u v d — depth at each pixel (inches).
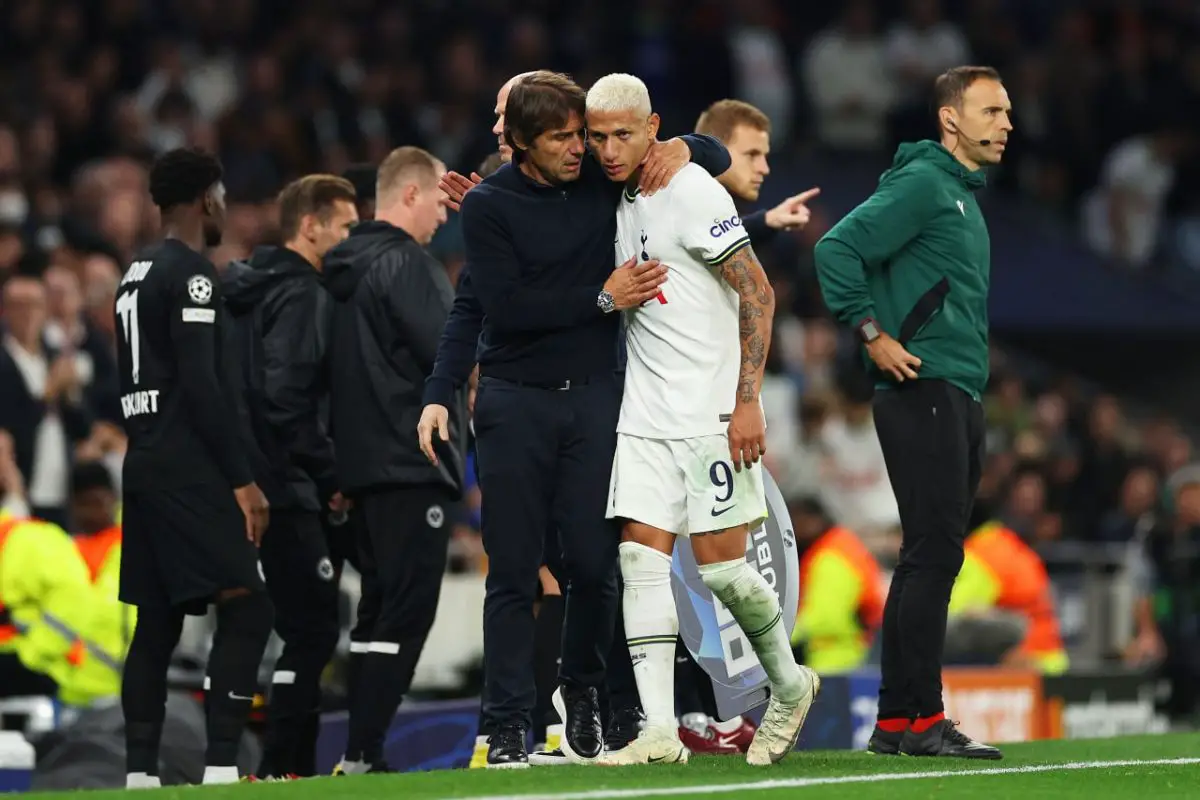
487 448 795.4
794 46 2691.9
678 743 780.0
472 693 1321.4
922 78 2630.4
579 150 772.6
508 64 2352.4
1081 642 1676.9
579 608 800.9
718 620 853.2
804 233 2301.9
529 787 690.8
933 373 871.7
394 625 934.4
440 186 887.7
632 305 764.6
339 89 2048.5
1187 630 1628.9
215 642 891.4
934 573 868.0
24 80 2017.7
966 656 1439.5
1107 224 2765.7
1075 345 2672.2
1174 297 2696.9
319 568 976.3
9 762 1065.5
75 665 1204.5
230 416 872.3
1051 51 2802.7
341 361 944.3
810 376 2063.2
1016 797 701.3
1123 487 2070.6
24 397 1357.0
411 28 2335.1
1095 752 946.7
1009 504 1784.0
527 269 781.3
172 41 2066.9
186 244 890.7
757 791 685.9
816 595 1481.3
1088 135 2770.7
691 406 763.4
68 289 1443.2
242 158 1919.3
